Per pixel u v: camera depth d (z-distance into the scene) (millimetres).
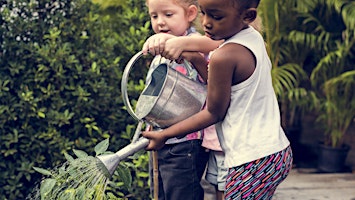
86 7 3955
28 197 3379
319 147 5430
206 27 2211
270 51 5332
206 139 2951
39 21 3844
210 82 2252
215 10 2154
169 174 3004
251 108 2256
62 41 3832
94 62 3725
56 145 3648
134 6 4086
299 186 4719
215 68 2223
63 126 3766
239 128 2254
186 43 2512
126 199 3559
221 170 2961
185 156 2955
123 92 2465
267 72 2303
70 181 2920
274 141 2246
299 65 5656
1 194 3648
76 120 3727
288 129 5883
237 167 2252
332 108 5238
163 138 2375
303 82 6219
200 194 3051
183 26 2893
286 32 5539
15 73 3711
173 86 2482
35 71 3686
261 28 2521
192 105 2535
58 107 3695
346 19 4973
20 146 3646
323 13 5594
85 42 3896
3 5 3801
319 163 5410
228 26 2184
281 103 5742
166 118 2506
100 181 2559
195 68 2600
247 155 2232
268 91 2301
